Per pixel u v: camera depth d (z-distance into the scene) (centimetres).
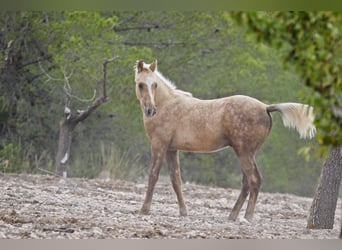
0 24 5838
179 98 3206
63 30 5609
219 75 6544
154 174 3178
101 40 5594
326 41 1459
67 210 3144
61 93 6078
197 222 3031
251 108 3052
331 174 3152
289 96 6725
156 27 6353
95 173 6041
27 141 6162
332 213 3161
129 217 3036
